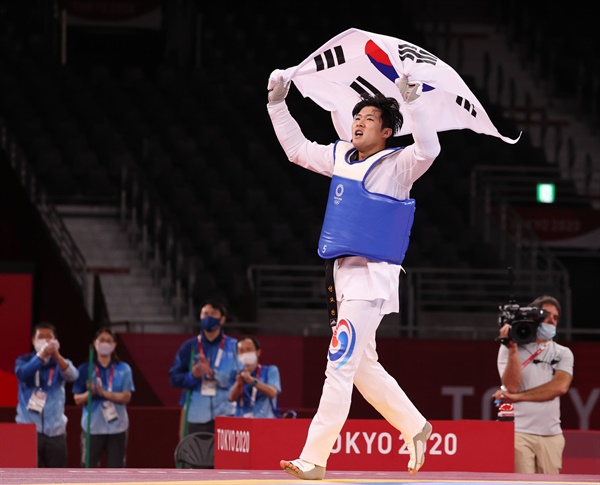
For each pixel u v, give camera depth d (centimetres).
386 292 1182
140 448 2941
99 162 4425
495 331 3422
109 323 3322
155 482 1083
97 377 2545
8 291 3253
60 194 4228
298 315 3781
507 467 1705
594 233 4306
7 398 3197
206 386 2438
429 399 3209
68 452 2905
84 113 4666
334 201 1205
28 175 3931
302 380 3167
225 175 4450
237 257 3981
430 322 3816
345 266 1196
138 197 4244
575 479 1248
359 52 1275
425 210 4341
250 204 4288
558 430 1977
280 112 1278
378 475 1249
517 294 3956
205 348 2469
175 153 4519
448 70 1207
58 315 3353
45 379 2445
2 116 4481
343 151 1237
